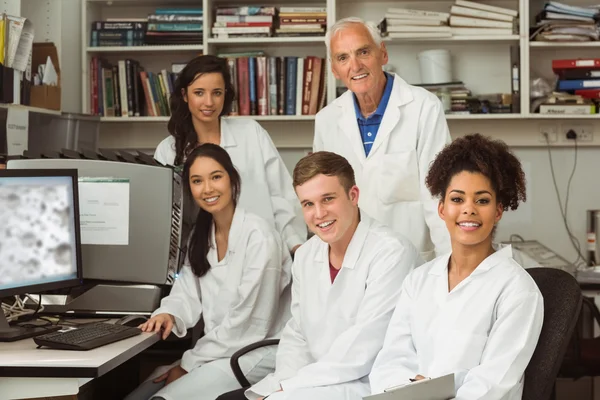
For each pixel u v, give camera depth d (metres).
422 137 2.61
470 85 3.91
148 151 4.08
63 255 2.31
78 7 3.96
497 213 1.72
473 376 1.61
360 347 1.99
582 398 3.62
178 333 2.39
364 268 2.07
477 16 3.69
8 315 2.38
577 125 3.81
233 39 3.78
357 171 2.71
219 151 2.44
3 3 3.12
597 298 3.27
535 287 1.67
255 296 2.42
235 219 2.47
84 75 3.87
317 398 1.90
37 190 2.24
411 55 3.94
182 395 2.26
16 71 3.00
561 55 3.90
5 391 1.85
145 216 2.48
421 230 2.67
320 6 3.95
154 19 3.84
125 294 2.47
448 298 1.74
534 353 1.65
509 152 1.73
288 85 3.83
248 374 2.34
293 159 4.03
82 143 3.45
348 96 2.76
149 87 3.91
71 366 1.81
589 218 3.70
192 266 2.51
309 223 2.03
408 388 1.51
